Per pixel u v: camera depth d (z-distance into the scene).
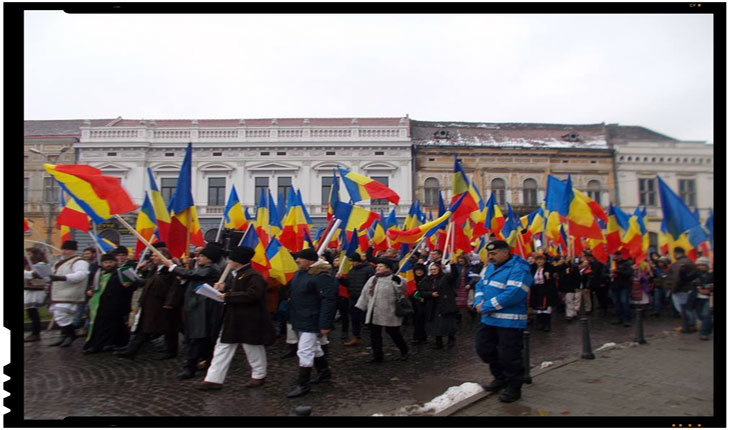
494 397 5.64
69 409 5.29
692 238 7.58
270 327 6.08
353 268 9.20
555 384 6.14
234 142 30.80
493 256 5.64
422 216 15.39
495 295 5.49
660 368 6.91
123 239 24.69
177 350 7.82
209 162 30.69
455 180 10.22
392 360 7.79
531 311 12.38
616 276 11.39
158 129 30.42
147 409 5.30
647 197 16.36
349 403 5.57
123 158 29.59
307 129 31.22
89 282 9.08
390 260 7.74
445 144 30.77
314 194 30.97
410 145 30.64
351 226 9.59
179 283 7.39
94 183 7.46
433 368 7.25
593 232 10.46
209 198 30.91
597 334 10.13
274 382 6.39
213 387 6.00
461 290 11.25
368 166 30.80
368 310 7.62
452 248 10.17
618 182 16.39
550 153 28.23
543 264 10.52
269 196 11.51
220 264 7.81
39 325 9.04
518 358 5.46
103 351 8.16
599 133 27.41
